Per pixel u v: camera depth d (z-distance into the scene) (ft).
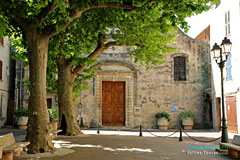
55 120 61.57
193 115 70.38
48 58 41.47
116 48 73.26
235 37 54.75
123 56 73.15
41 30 27.27
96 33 39.99
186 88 73.31
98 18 36.04
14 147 21.42
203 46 74.64
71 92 44.83
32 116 26.20
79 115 70.23
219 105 65.21
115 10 33.32
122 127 70.90
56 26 26.55
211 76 67.92
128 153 26.58
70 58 43.45
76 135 43.65
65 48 39.65
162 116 69.92
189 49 74.33
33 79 26.53
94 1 28.22
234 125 55.31
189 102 72.84
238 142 26.55
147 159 23.63
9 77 74.13
